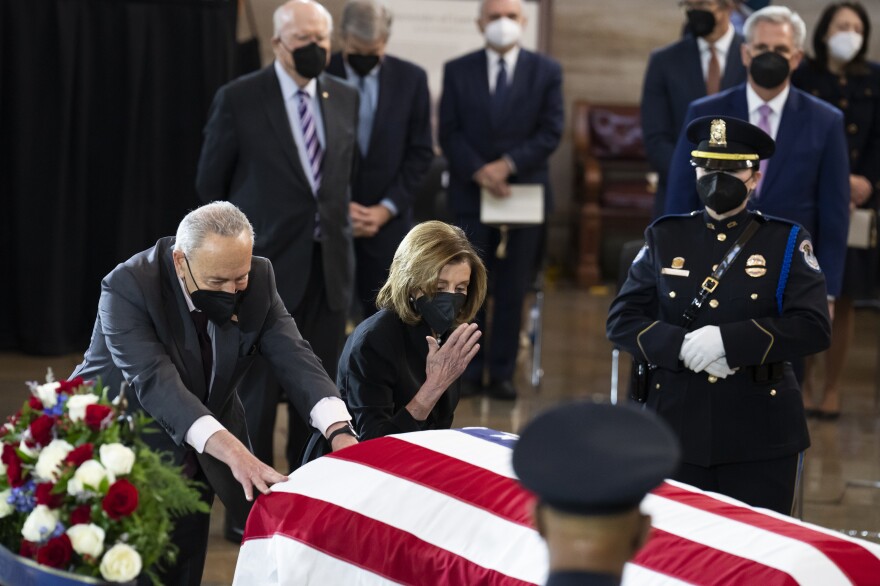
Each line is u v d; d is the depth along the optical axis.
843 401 16.20
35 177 16.27
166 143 16.27
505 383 15.59
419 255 7.50
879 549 6.00
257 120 11.25
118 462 5.20
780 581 5.59
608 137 24.17
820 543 5.89
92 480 5.12
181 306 7.04
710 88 13.34
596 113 24.22
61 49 15.97
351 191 13.15
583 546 3.04
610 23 24.84
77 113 16.17
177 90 16.16
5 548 5.14
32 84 16.06
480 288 7.62
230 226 6.76
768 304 7.99
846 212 10.65
